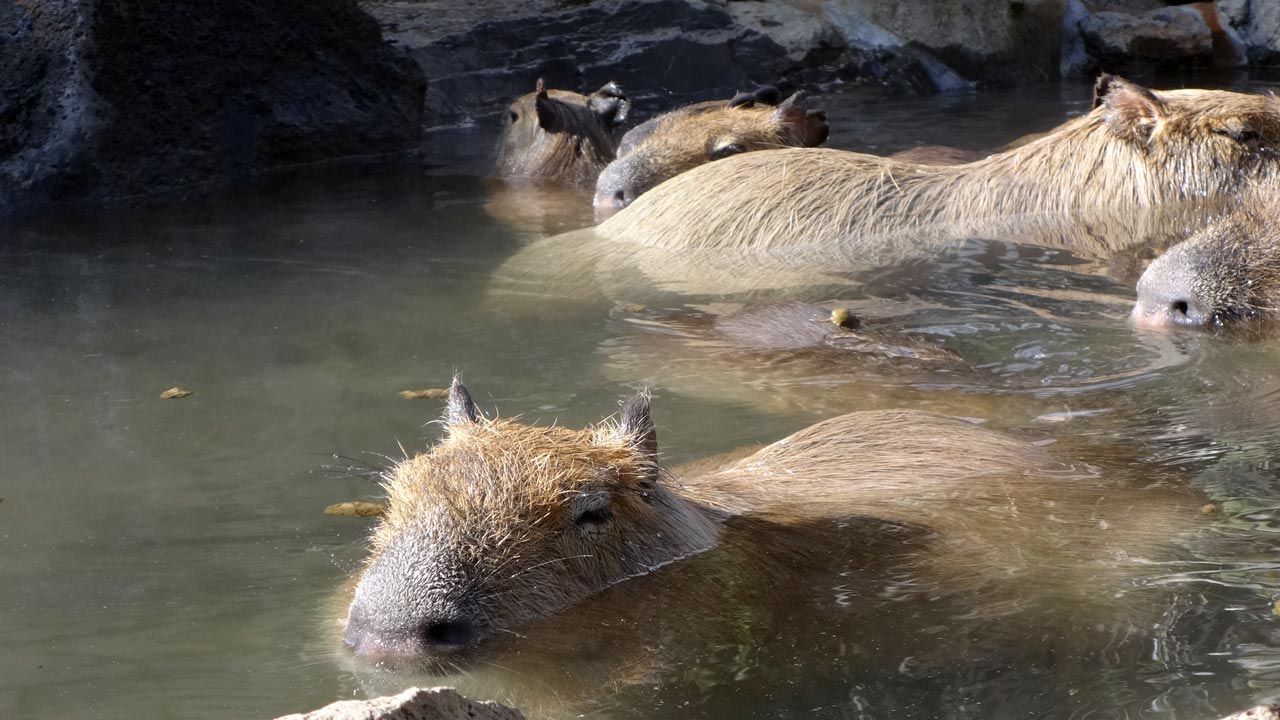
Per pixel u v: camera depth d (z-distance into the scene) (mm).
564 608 3377
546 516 3441
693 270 7164
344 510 4148
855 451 4660
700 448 4914
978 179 7918
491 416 5012
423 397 5234
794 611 3490
